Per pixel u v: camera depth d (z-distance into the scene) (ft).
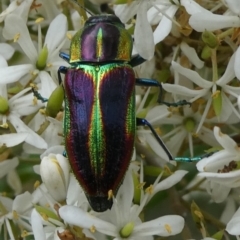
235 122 0.38
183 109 0.39
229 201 0.39
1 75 0.37
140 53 0.36
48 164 0.35
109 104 0.34
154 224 0.36
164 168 0.37
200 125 0.38
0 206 0.38
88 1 0.40
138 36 0.36
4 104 0.37
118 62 0.35
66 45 0.39
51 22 0.38
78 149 0.34
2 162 0.38
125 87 0.35
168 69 0.39
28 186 0.40
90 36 0.36
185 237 0.36
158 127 0.39
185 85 0.38
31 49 0.38
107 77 0.35
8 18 0.38
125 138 0.34
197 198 0.40
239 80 0.37
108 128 0.34
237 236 0.36
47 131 0.37
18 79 0.37
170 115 0.39
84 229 0.36
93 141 0.34
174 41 0.38
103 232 0.35
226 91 0.37
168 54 0.39
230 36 0.37
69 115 0.35
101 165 0.34
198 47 0.39
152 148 0.37
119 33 0.36
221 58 0.38
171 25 0.37
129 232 0.35
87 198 0.34
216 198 0.38
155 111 0.38
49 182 0.35
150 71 0.39
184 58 0.39
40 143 0.36
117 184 0.34
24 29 0.38
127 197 0.36
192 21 0.36
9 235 0.38
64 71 0.36
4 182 0.40
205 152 0.38
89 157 0.34
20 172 0.40
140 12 0.36
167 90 0.37
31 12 0.40
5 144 0.36
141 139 0.38
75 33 0.37
